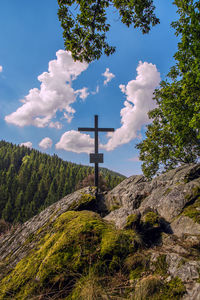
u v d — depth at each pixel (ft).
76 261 8.59
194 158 34.78
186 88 21.31
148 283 6.64
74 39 12.14
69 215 13.30
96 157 26.53
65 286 7.77
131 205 18.40
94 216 12.79
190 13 18.37
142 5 10.72
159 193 17.57
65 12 10.93
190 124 20.83
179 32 19.84
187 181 16.76
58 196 237.45
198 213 11.49
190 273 6.40
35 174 309.01
